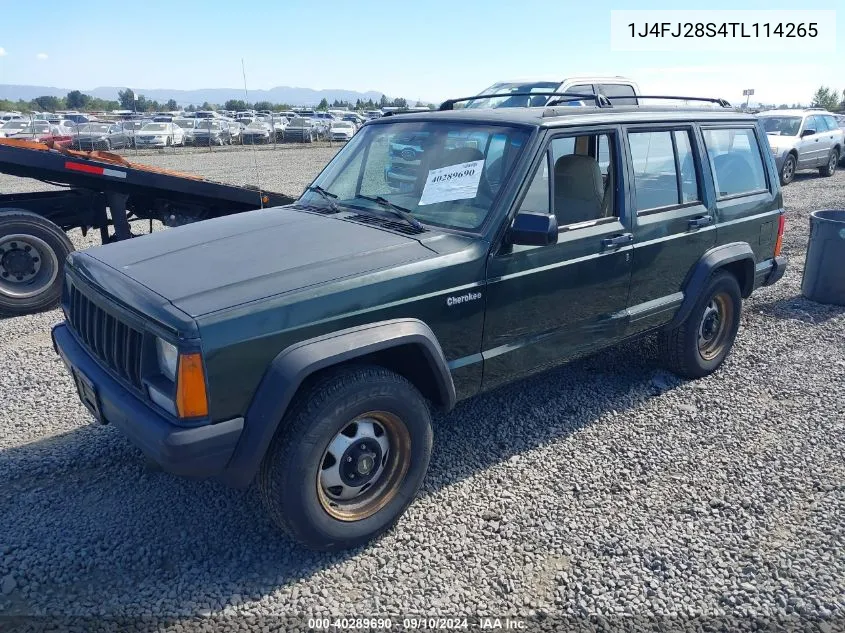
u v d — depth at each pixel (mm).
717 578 3098
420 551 3254
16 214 6438
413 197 3898
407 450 3334
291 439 2895
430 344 3223
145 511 3486
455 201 3711
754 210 5297
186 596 2930
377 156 4238
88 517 3426
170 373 2748
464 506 3604
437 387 3410
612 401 4852
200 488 3693
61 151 7102
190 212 8031
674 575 3115
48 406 4617
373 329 3055
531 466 3994
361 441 3166
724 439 4332
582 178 4062
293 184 15922
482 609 2904
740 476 3910
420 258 3293
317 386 2971
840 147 18875
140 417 2795
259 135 32875
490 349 3658
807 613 2902
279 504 2939
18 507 3488
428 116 4215
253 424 2785
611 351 5742
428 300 3273
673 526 3455
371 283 3088
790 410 4738
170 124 30609
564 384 5117
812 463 4055
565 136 3852
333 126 34906
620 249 4180
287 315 2852
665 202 4578
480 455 4105
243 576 3061
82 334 3434
